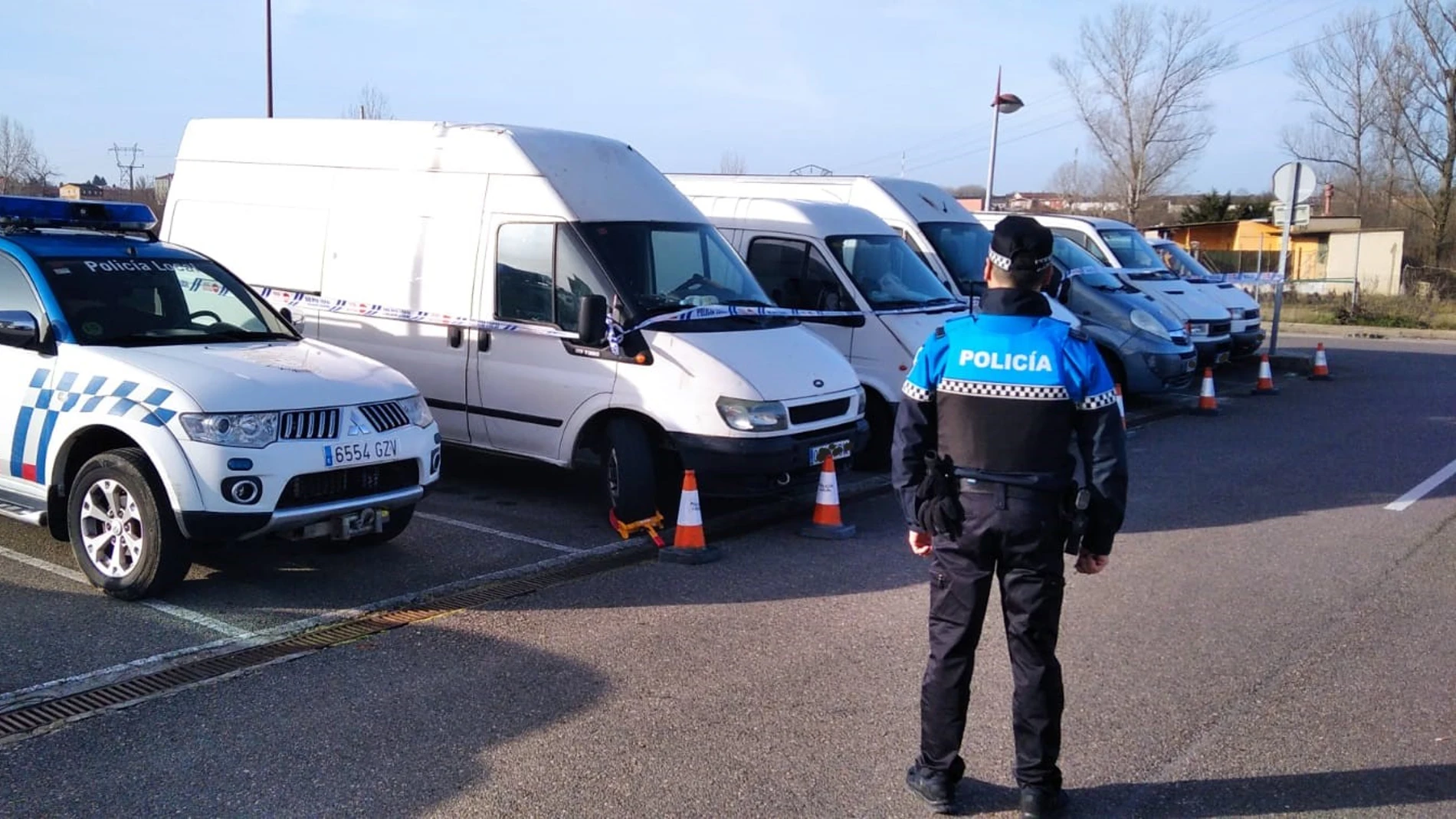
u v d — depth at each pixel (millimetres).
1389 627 6062
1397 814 4109
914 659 5504
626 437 7598
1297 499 9070
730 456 7348
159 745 4422
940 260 11523
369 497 6211
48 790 4059
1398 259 34875
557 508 8383
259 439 5801
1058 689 3967
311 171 9266
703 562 7098
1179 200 55844
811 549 7496
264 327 7211
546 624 5895
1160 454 11016
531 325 8055
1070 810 4113
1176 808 4141
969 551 3885
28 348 6359
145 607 5961
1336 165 44156
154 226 7664
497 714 4785
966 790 4250
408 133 8828
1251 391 15398
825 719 4805
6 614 5789
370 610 6020
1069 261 14305
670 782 4227
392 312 8727
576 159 8312
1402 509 8734
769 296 10094
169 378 5902
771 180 12320
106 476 5957
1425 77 35719
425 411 6734
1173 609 6344
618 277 7820
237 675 5125
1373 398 14859
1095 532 3855
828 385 7914
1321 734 4754
